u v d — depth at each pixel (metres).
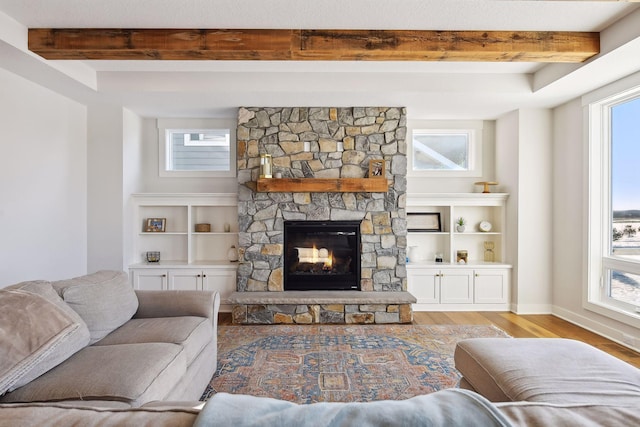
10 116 3.30
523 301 4.49
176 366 1.95
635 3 2.56
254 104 4.29
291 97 4.06
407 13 2.69
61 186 3.92
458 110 4.57
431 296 4.61
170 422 0.73
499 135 4.93
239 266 4.39
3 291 1.77
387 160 4.40
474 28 2.92
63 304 1.99
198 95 3.97
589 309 3.87
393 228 4.41
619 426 0.73
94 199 4.32
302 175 4.39
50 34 2.88
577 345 1.99
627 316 3.38
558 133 4.36
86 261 4.32
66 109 3.99
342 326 4.00
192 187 4.98
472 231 5.09
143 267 4.43
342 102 4.24
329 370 2.88
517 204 4.51
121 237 4.34
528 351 1.91
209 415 0.71
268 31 2.92
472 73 3.89
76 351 1.91
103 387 1.58
